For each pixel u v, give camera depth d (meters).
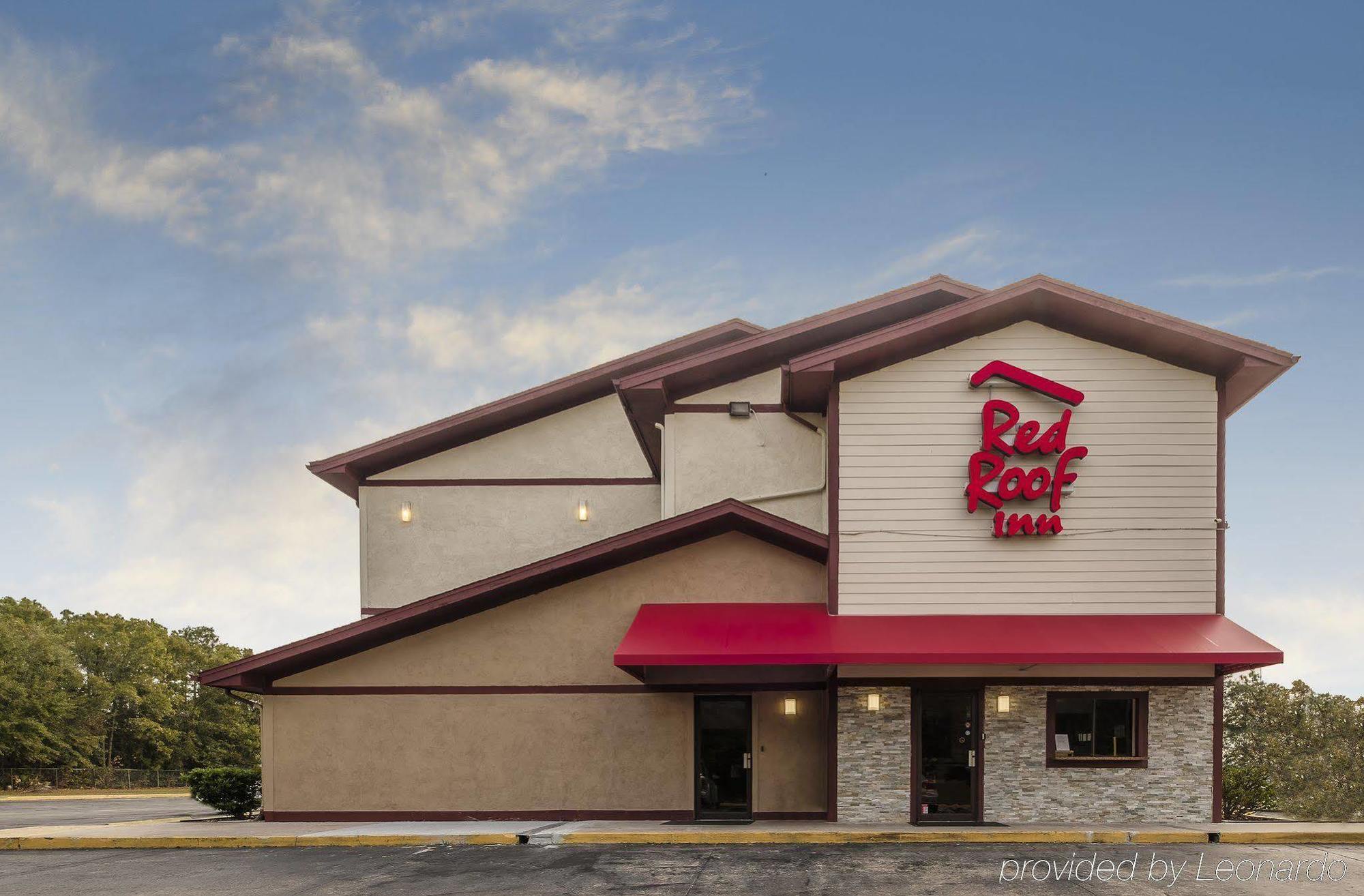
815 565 17.31
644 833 14.69
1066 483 16.50
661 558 17.50
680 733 17.14
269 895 11.20
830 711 16.41
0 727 53.72
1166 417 16.61
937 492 16.64
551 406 23.70
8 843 15.05
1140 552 16.39
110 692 63.38
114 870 12.93
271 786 17.38
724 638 15.62
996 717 16.23
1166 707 16.17
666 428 20.17
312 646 17.12
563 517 23.34
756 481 19.94
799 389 17.61
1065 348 16.80
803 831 15.02
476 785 17.20
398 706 17.42
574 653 17.39
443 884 11.62
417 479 23.59
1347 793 29.25
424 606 17.11
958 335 16.88
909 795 16.08
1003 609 16.36
